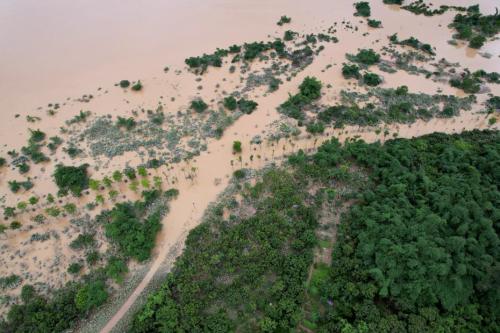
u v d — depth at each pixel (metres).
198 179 80.81
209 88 103.50
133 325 57.12
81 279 65.06
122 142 89.50
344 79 104.50
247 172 81.44
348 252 63.19
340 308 57.41
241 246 66.75
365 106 95.69
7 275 66.44
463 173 73.56
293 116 93.44
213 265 64.19
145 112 96.94
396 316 55.34
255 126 92.00
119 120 92.94
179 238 71.00
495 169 72.19
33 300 62.25
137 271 66.25
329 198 74.31
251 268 62.56
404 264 58.84
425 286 56.69
